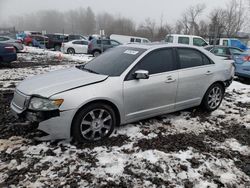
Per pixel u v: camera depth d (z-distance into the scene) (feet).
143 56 15.70
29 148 13.19
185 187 10.94
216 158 13.12
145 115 15.80
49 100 12.80
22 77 31.63
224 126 17.10
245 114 19.58
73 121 13.37
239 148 14.29
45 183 10.80
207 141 14.85
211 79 18.65
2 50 39.34
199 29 142.72
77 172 11.57
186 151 13.61
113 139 14.46
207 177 11.65
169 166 12.27
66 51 76.28
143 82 15.19
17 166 11.80
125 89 14.53
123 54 16.60
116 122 15.05
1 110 18.06
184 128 16.37
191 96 17.78
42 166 11.87
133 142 14.25
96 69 16.05
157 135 15.19
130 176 11.47
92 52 69.77
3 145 13.39
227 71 19.81
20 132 14.65
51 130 12.95
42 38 96.02
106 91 13.91
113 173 11.62
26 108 13.24
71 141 13.96
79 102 13.10
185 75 17.07
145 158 12.80
